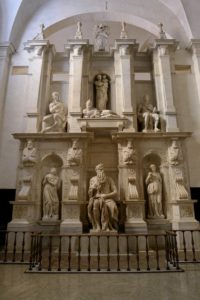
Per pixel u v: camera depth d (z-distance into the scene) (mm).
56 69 12117
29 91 11008
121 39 11602
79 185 9617
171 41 11695
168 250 6688
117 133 10070
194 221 9211
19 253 8242
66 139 10219
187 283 4961
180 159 10023
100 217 8727
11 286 4809
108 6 13281
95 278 5348
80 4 13273
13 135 10102
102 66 12023
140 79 12875
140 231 8953
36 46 11578
